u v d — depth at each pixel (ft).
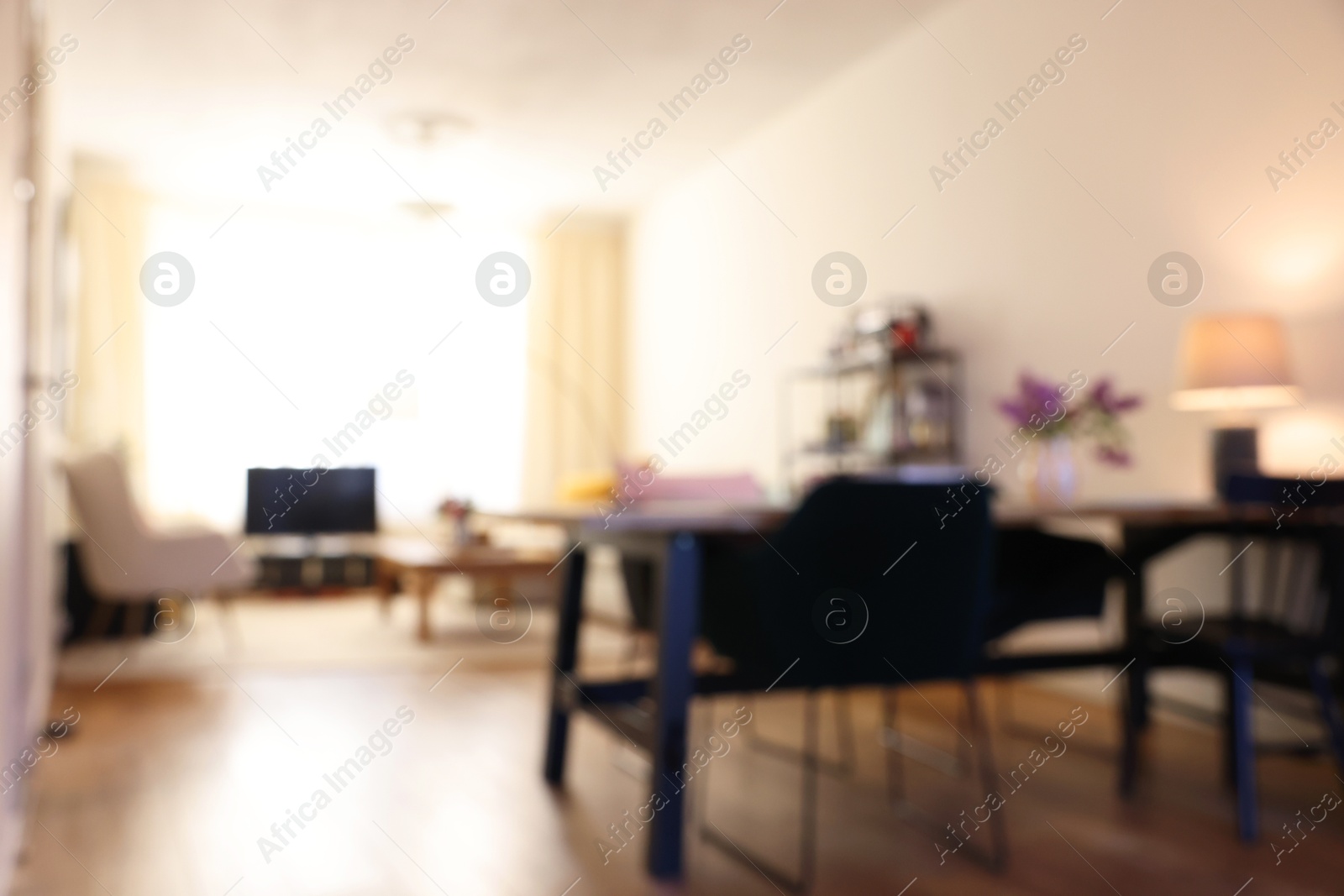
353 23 14.48
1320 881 6.46
